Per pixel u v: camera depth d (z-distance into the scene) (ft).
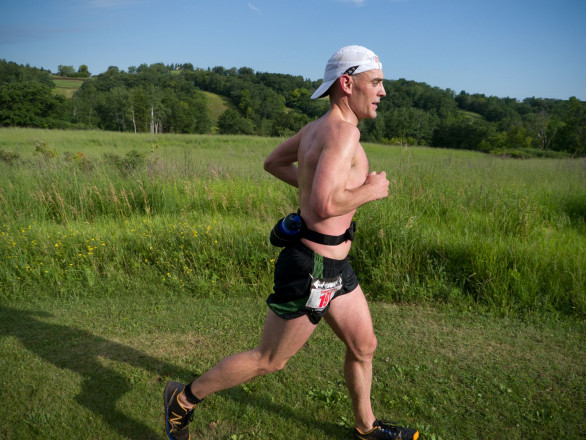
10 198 22.59
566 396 8.97
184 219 20.42
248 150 77.46
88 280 14.61
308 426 8.05
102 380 9.37
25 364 9.91
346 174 5.57
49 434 7.69
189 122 320.09
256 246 16.15
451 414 8.42
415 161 35.60
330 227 6.10
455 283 14.47
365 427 7.36
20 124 245.65
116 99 305.12
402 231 15.81
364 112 6.23
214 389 6.70
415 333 11.79
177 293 14.44
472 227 19.74
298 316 6.15
